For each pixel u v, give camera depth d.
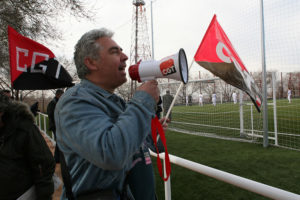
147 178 1.08
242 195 2.92
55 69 2.39
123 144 0.71
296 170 3.68
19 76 2.25
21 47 2.27
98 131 0.73
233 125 9.10
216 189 3.12
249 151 5.00
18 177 1.48
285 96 14.06
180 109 16.34
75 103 0.79
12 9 6.21
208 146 5.71
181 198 2.94
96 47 0.91
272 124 8.59
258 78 6.28
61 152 0.90
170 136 7.51
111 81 0.96
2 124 1.48
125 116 0.77
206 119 11.42
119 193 0.95
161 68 0.94
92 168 0.83
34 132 1.54
